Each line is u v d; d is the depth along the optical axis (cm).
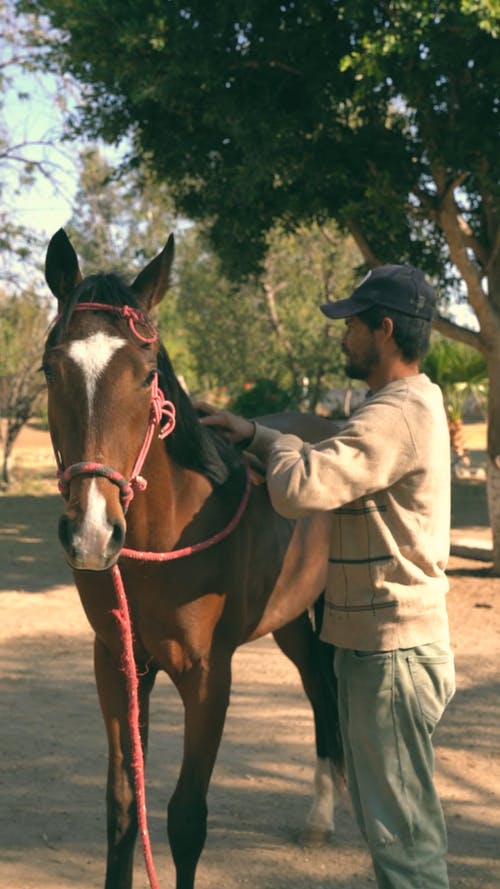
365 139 809
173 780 414
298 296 2467
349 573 228
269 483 226
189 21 725
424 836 225
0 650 627
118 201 1664
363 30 727
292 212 897
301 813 381
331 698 359
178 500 266
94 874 330
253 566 298
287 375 2528
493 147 742
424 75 718
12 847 348
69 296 252
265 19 753
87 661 606
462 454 1750
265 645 655
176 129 852
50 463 2014
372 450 217
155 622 269
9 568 902
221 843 352
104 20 727
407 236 905
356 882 325
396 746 224
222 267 925
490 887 321
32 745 455
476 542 946
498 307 830
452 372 1538
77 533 212
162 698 539
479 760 439
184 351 2978
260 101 779
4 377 1606
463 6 621
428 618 225
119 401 224
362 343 235
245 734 475
